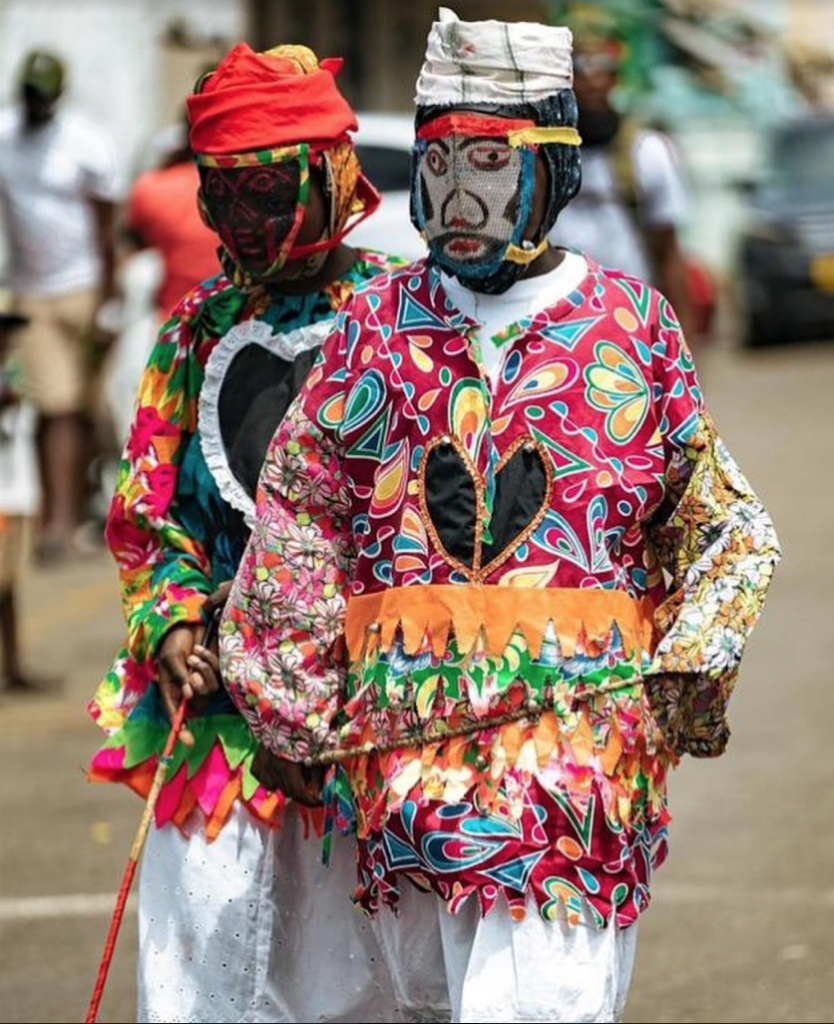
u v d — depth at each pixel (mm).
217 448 8156
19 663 16672
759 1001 10234
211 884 8086
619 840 6797
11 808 13734
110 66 32906
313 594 7238
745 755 14227
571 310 6984
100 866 12578
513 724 6809
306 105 7875
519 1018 6711
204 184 7996
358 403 7066
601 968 6750
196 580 8133
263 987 8156
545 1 45625
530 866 6723
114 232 21562
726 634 6879
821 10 55719
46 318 21344
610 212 16719
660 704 6953
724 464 7074
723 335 39750
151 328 22594
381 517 7031
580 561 6875
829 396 30812
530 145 6895
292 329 8117
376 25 48594
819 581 19078
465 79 6910
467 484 6898
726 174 45469
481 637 6836
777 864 12125
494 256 6895
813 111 45250
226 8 35094
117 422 22734
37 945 11328
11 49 31750
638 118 40969
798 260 36281
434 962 7242
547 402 6895
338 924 8164
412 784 6832
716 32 47594
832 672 16078
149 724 8273
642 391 6957
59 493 21922
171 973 8188
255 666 7305
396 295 7094
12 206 21172
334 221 8016
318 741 7242
